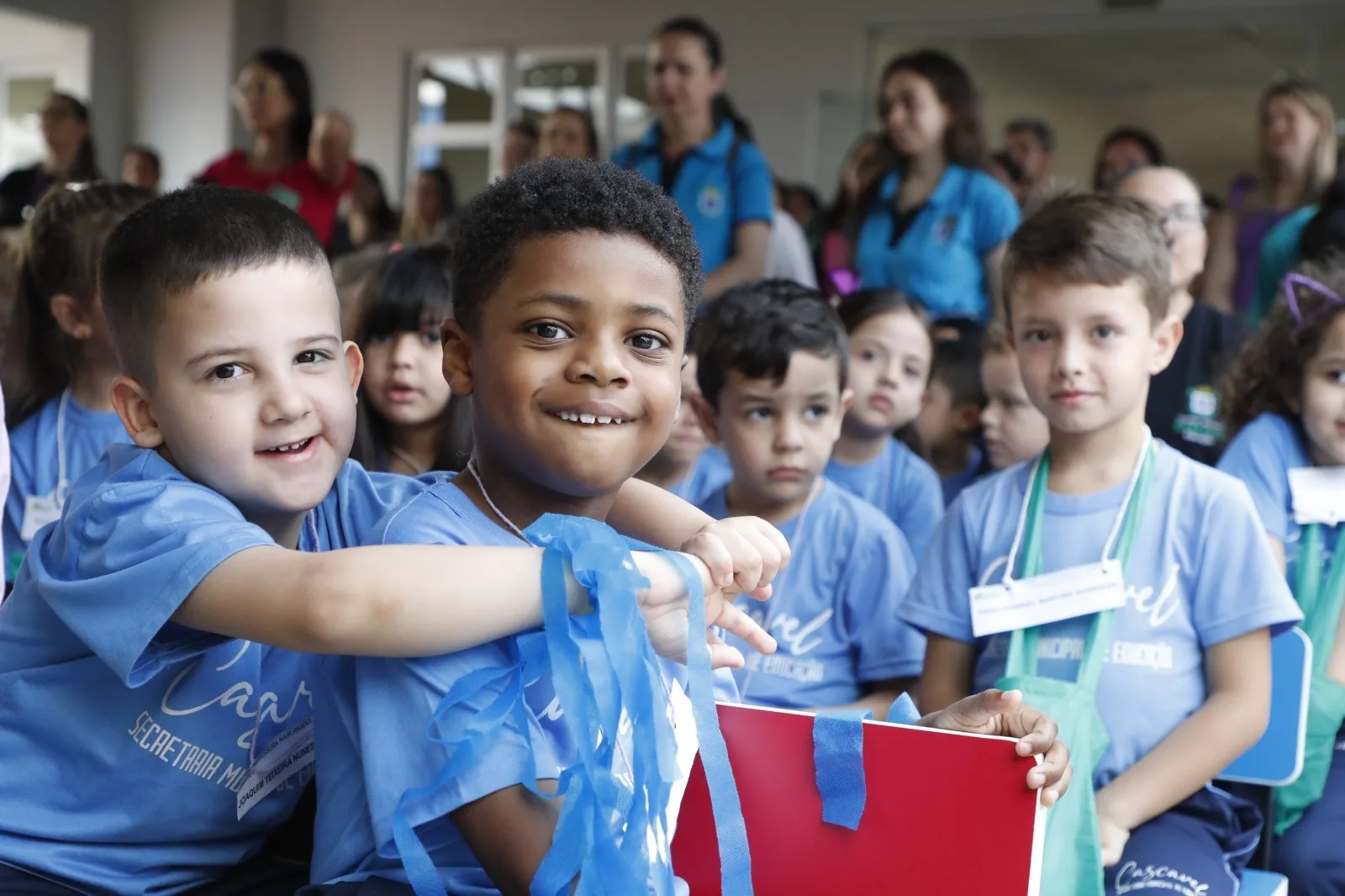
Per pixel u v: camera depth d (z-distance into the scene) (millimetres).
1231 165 7344
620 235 1021
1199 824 1651
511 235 1029
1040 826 1041
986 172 3695
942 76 3680
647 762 925
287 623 936
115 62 9773
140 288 1101
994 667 1737
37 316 2090
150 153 7434
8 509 2084
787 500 2148
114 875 1194
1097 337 1709
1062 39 7625
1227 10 7152
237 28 9500
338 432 1155
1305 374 2057
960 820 1053
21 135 10141
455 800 948
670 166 3877
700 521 1212
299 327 1118
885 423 2629
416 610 917
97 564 1076
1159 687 1652
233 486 1117
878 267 3768
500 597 934
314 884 1043
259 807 1241
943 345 3102
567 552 949
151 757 1183
